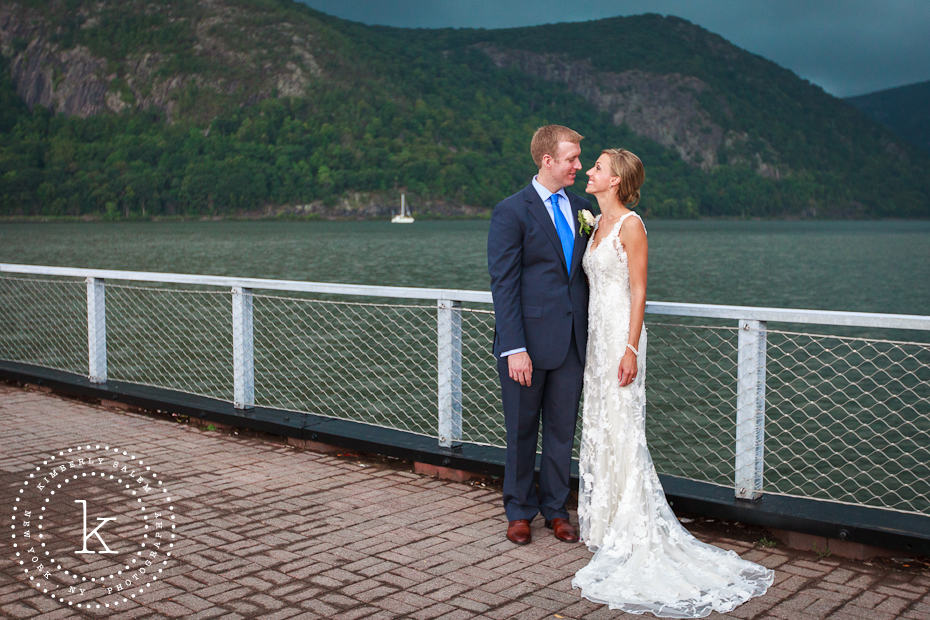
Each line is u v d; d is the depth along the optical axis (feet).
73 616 9.70
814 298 111.24
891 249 268.62
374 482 15.21
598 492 11.94
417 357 43.06
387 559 11.53
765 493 12.76
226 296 66.54
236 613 9.77
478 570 11.19
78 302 55.01
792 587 10.53
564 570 11.25
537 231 12.05
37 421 19.80
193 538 12.30
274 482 15.16
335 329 50.96
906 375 43.52
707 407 35.83
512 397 12.49
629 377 11.54
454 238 350.23
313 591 10.42
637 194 11.98
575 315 12.27
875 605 9.96
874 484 27.81
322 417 18.21
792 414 36.35
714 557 11.25
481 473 14.78
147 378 37.76
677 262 192.75
